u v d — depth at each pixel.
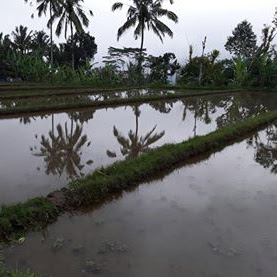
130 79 35.03
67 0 32.03
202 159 9.08
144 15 32.12
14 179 6.77
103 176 6.59
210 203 6.09
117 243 4.58
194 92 27.73
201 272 4.01
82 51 51.09
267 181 7.41
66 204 5.61
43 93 20.97
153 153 8.34
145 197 6.30
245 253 4.45
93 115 14.84
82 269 3.98
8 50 37.41
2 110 13.91
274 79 36.28
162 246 4.55
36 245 4.49
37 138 10.23
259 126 13.49
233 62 38.88
